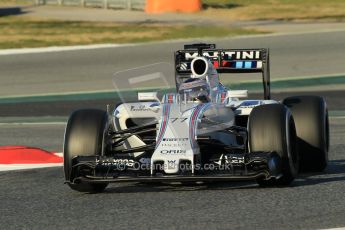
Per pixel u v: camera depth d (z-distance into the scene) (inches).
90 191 1224.2
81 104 2650.1
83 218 1054.4
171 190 1216.2
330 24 4569.4
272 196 1136.8
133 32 4436.5
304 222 989.2
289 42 3919.8
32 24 4916.3
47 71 3405.5
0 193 1262.3
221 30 4421.8
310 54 3577.8
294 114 1321.4
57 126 2198.6
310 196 1133.7
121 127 1282.0
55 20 5123.0
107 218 1046.4
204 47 1424.7
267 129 1158.3
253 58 1406.3
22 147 1697.8
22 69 3467.0
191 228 976.3
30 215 1088.8
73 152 1186.6
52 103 2687.0
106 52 3821.4
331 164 1464.1
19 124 2253.9
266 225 979.3
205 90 1269.7
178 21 4896.7
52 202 1168.2
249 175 1115.9
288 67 3314.5
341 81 2967.5
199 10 5398.6
